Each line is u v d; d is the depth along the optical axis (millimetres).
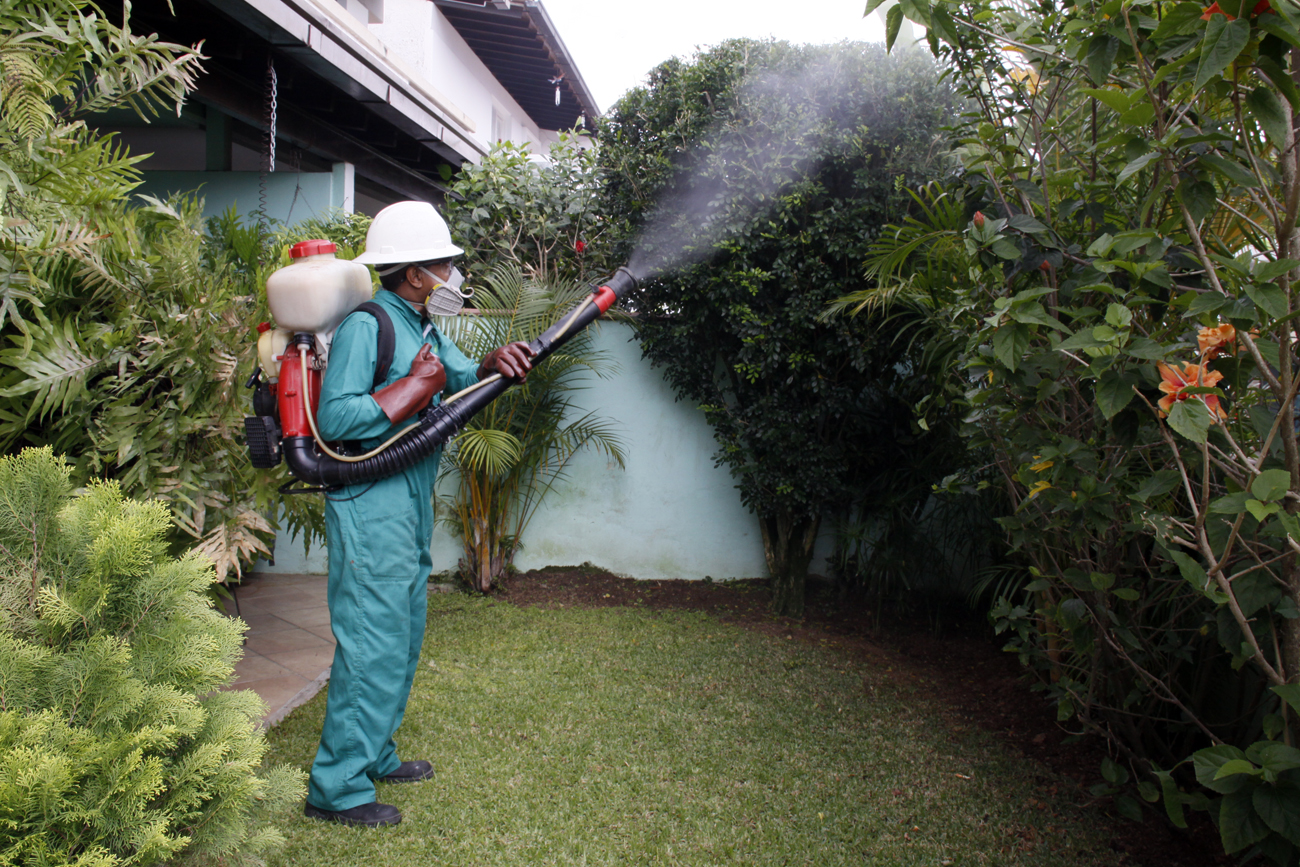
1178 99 2004
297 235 4965
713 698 3488
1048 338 2312
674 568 5426
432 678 3566
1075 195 2363
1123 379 1757
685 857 2279
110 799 1415
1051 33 2236
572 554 5488
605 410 5410
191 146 7613
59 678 1481
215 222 4227
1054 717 3369
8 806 1294
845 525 4840
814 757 2963
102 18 2391
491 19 9523
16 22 2150
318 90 6008
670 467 5398
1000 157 2559
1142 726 2787
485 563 5051
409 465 2363
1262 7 1471
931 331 3928
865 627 4617
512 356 2457
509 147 5551
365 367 2314
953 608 4816
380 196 9188
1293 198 1688
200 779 1527
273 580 5293
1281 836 1692
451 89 10039
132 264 2695
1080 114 2656
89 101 2541
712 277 4379
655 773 2771
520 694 3430
